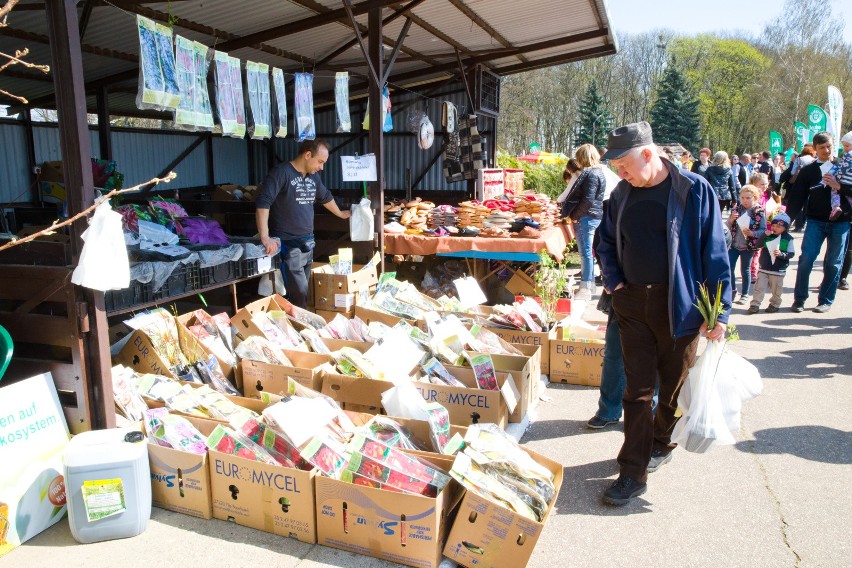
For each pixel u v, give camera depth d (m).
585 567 2.62
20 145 7.20
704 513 3.01
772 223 6.72
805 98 38.72
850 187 6.35
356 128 10.02
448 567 2.58
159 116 9.30
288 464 2.90
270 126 5.11
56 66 2.87
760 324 6.45
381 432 3.05
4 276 3.13
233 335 4.32
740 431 3.92
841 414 4.17
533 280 6.70
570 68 45.47
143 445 2.78
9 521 2.64
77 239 2.99
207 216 7.44
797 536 2.82
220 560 2.60
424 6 6.27
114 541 2.72
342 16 5.60
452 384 3.86
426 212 7.20
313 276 5.33
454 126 9.01
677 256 2.86
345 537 2.66
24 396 2.86
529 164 14.77
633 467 3.07
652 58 50.66
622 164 2.86
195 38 6.02
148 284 3.79
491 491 2.56
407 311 5.03
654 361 3.06
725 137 48.28
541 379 4.73
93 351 3.08
